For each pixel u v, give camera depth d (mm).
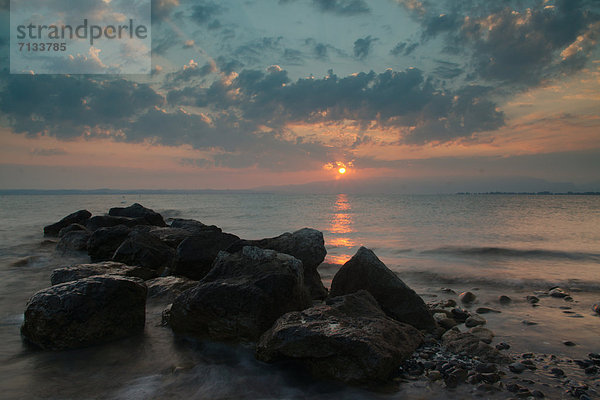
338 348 5133
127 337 6672
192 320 6668
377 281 8039
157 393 4801
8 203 83625
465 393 4738
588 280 11430
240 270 7434
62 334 6094
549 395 4656
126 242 12859
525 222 34531
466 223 33938
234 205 76562
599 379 5078
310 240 10320
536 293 10211
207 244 11312
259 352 5691
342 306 6539
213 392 4852
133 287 6898
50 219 37469
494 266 14156
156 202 94562
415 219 39281
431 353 5926
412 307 7508
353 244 20875
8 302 9234
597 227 29422
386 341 5531
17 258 15859
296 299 6898
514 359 5754
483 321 7590
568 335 6883
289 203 90000
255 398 4711
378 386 4922
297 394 4816
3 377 5199
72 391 4832
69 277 8547
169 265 12625
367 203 89250
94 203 84750
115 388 4930
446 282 11734
